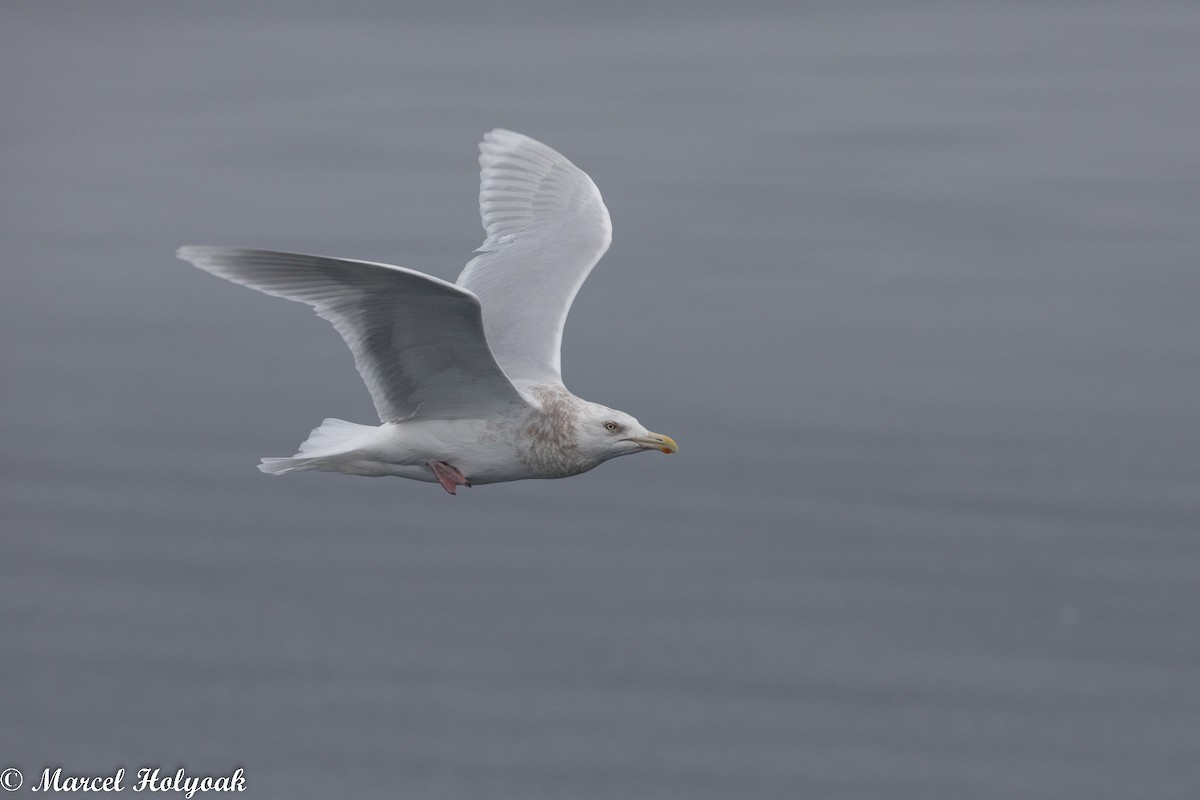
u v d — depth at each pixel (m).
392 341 9.57
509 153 12.94
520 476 10.36
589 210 12.59
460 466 10.23
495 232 12.65
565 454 10.23
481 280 12.03
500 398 10.02
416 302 9.13
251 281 8.97
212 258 8.77
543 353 11.08
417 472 10.34
